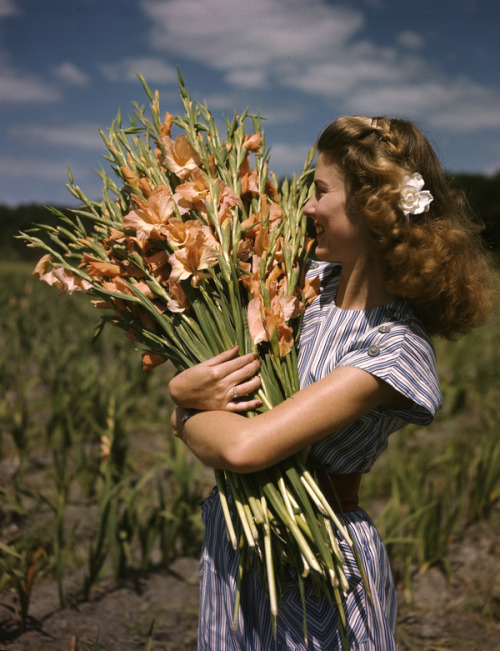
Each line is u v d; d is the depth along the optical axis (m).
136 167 1.59
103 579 2.86
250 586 1.38
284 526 1.28
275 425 1.21
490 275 1.47
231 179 1.56
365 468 1.40
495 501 3.76
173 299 1.44
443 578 3.01
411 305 1.38
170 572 2.97
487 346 7.11
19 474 3.16
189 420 1.32
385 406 1.32
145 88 1.64
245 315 1.43
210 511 1.53
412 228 1.29
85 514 3.36
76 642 2.41
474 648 2.54
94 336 1.58
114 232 1.51
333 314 1.42
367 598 1.34
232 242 1.44
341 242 1.38
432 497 3.18
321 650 1.29
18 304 8.72
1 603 2.58
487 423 4.71
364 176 1.31
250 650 1.37
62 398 4.14
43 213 23.06
